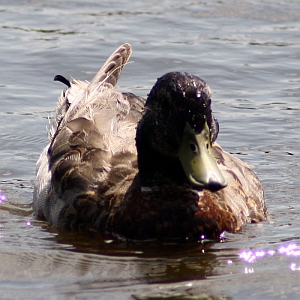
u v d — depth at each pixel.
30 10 21.52
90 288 10.05
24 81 17.84
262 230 12.03
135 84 17.67
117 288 10.05
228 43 19.67
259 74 18.23
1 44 19.39
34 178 14.41
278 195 13.54
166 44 19.55
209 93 11.27
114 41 19.61
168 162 11.58
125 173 12.09
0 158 15.01
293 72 18.34
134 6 21.94
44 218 12.73
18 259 11.05
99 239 11.77
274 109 16.67
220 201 11.93
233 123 16.09
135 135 12.71
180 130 11.23
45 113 16.53
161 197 11.64
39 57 18.81
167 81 11.33
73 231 12.10
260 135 15.67
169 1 22.11
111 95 13.80
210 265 10.82
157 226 11.58
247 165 13.41
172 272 10.59
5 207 13.28
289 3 21.98
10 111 16.59
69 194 12.22
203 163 10.98
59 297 9.75
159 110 11.38
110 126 12.95
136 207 11.66
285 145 15.34
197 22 20.94
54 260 11.04
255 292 9.90
